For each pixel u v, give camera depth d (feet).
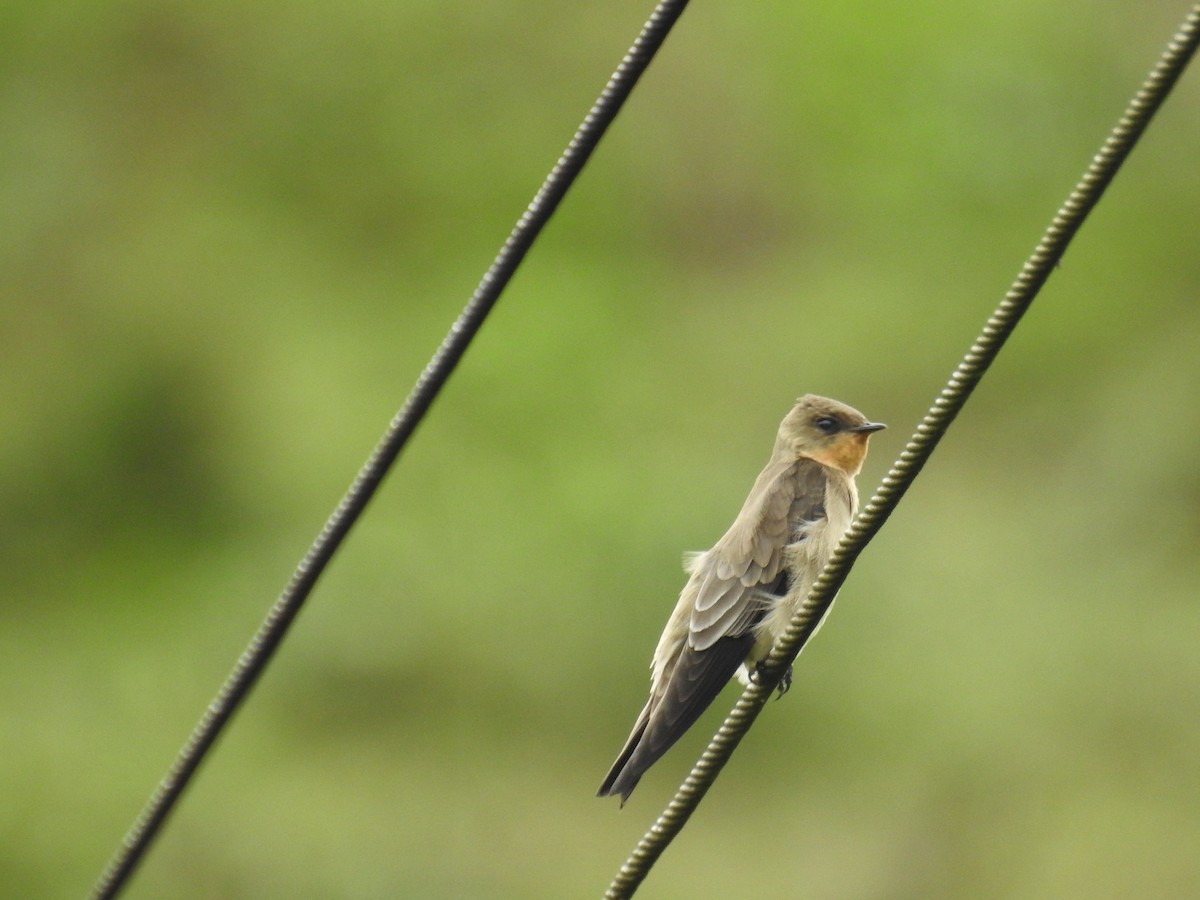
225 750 62.54
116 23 81.25
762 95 82.84
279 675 64.64
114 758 63.21
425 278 78.48
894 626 63.52
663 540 64.85
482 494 67.67
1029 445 72.02
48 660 69.62
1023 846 58.39
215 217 78.95
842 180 80.64
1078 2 79.61
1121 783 59.47
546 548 65.10
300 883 57.77
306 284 78.02
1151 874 56.80
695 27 84.17
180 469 74.49
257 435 73.05
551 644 63.21
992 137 78.54
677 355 76.23
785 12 83.10
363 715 63.87
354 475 69.97
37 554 73.67
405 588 65.10
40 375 75.82
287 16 82.58
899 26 80.94
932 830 59.06
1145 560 65.41
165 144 80.59
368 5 82.48
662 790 60.80
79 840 59.77
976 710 61.16
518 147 81.46
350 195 80.84
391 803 60.34
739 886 57.47
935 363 75.00
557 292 76.28
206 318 76.43
